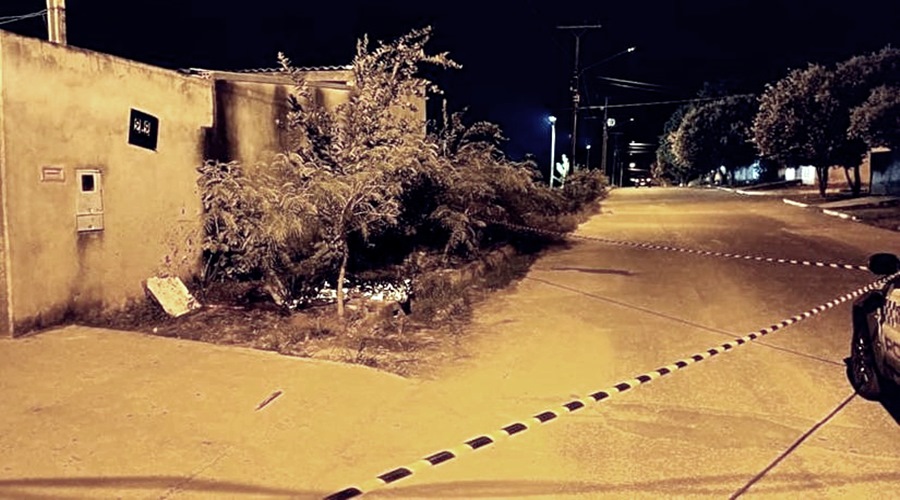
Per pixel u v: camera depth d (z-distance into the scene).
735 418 5.80
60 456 4.75
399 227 10.45
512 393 6.37
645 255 14.90
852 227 20.03
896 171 27.81
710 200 33.47
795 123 28.19
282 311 8.62
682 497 4.46
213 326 7.97
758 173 53.25
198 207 9.55
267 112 10.76
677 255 14.89
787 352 7.71
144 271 8.73
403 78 9.16
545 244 16.42
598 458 5.02
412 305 9.27
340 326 8.02
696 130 53.56
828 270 12.89
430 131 12.19
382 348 7.55
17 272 7.20
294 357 6.93
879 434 5.48
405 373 6.79
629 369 7.12
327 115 8.86
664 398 6.26
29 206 7.29
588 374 6.95
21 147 7.17
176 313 8.39
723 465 4.92
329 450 5.05
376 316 8.40
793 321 9.09
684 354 7.65
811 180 41.06
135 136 8.54
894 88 23.61
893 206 24.23
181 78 9.23
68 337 7.30
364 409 5.77
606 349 7.82
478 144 12.72
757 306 10.02
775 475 4.77
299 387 6.12
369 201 8.59
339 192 7.85
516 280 11.94
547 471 4.80
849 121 26.16
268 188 8.20
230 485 4.49
